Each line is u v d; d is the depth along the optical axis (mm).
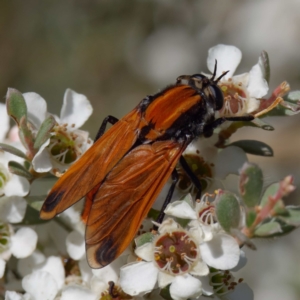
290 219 125
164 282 131
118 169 131
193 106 136
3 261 138
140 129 134
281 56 236
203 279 133
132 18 262
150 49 265
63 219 140
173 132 134
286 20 234
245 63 240
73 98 143
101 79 262
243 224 128
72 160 140
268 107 136
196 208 132
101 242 128
